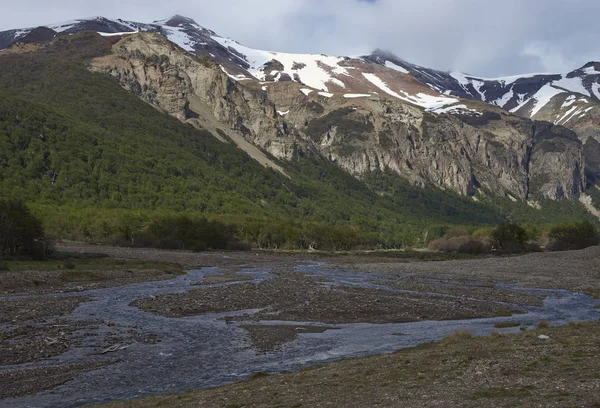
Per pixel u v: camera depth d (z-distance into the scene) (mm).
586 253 116438
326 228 196125
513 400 17875
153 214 185500
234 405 20016
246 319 45188
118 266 91625
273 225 193000
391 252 176875
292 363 29812
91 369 28641
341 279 83062
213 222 176375
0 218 96812
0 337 35844
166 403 21297
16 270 74938
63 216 172125
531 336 32250
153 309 49656
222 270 100125
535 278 84500
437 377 22406
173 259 120375
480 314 48781
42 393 24547
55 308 49250
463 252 169375
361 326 42469
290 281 76500
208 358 31188
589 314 49125
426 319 46062
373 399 19562
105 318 44750
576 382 19750
